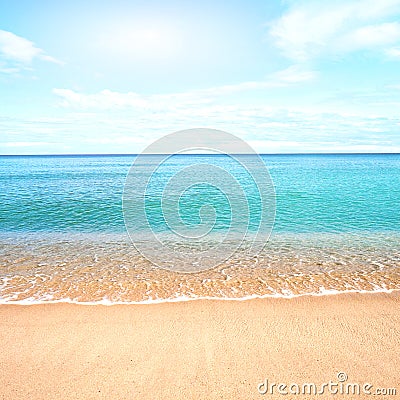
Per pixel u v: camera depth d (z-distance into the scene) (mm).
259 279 10398
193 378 5773
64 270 11062
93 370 5961
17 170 70125
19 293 9250
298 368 6043
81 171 65500
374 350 6574
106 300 8875
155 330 7324
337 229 16984
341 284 9961
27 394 5375
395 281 10172
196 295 9219
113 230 16906
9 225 17938
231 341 6883
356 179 43625
